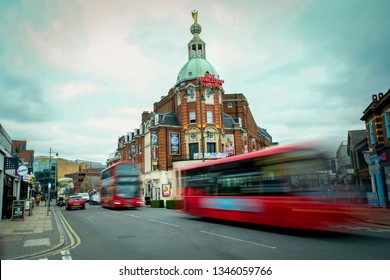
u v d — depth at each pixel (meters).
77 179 127.44
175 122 46.09
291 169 11.68
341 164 15.93
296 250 8.89
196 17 51.09
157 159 45.22
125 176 29.86
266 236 11.68
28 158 82.38
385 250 8.75
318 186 11.06
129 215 23.00
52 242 11.30
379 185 23.59
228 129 47.09
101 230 14.48
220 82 45.94
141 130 54.56
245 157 14.12
